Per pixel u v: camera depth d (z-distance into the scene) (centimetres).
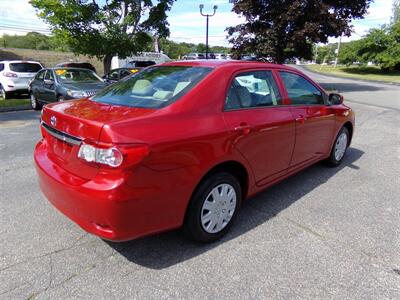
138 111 281
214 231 317
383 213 385
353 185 466
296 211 387
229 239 328
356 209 394
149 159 250
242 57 1777
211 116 301
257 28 1664
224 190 317
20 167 519
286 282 268
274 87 383
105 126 246
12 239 320
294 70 427
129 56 2009
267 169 369
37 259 290
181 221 286
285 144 386
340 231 345
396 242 326
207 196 301
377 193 440
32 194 420
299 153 421
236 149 315
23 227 341
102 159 245
